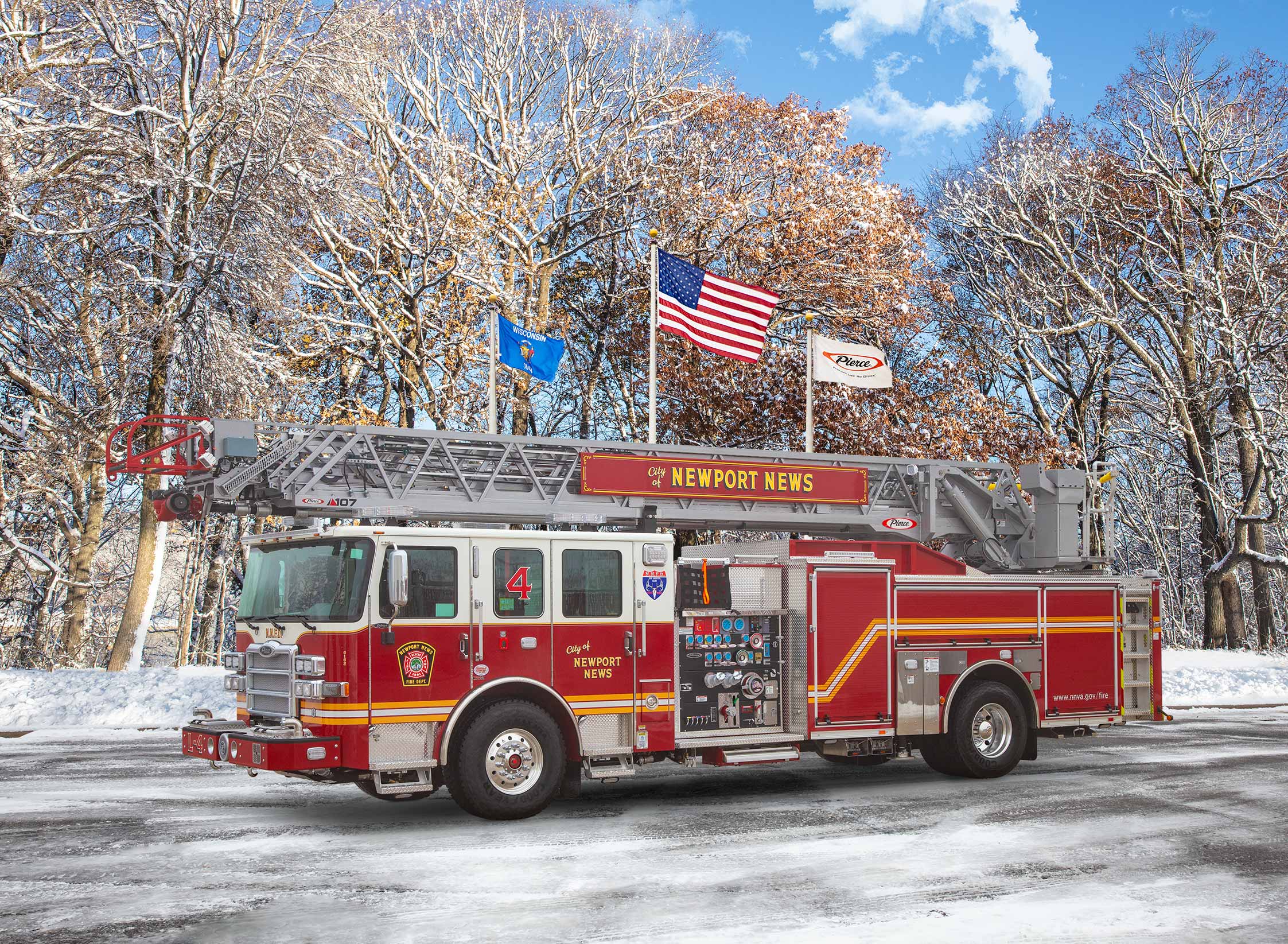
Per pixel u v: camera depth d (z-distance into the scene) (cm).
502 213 3000
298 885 684
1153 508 4331
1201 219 3475
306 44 2355
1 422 2456
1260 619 3475
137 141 2117
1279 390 3275
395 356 3055
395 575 821
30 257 2180
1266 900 661
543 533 922
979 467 1558
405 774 862
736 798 1026
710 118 3328
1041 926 603
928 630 1106
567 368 3391
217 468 1160
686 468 1356
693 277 1859
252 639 924
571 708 921
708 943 569
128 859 754
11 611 3109
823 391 2747
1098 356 3666
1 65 2139
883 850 789
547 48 3381
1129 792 1047
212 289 2191
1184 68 3531
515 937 580
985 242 3759
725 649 1018
